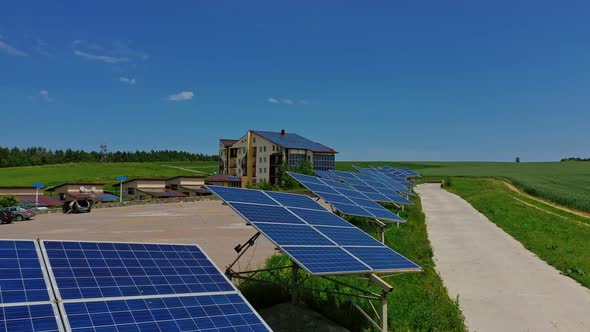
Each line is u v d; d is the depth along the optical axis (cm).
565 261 2292
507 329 1398
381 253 1206
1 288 611
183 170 16750
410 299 1473
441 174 11950
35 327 561
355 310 1280
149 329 630
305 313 1255
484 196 6412
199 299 755
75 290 666
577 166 14275
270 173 10262
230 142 12250
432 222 3891
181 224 3616
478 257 2464
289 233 1112
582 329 1409
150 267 814
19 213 4388
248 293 1351
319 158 10544
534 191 6769
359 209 2212
